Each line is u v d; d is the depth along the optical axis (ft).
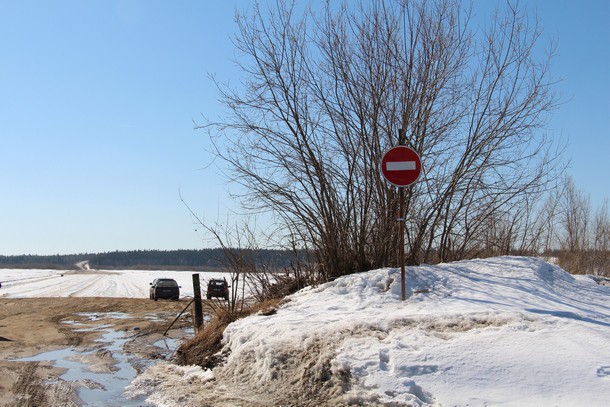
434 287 32.58
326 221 40.57
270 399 23.36
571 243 57.11
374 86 41.06
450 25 41.96
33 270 529.86
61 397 27.58
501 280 32.40
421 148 41.32
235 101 42.37
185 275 326.85
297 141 41.34
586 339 22.17
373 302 31.50
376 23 41.93
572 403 18.67
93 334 52.70
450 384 20.52
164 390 27.58
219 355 30.55
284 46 41.70
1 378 32.24
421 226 41.27
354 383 21.93
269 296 41.73
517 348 21.91
